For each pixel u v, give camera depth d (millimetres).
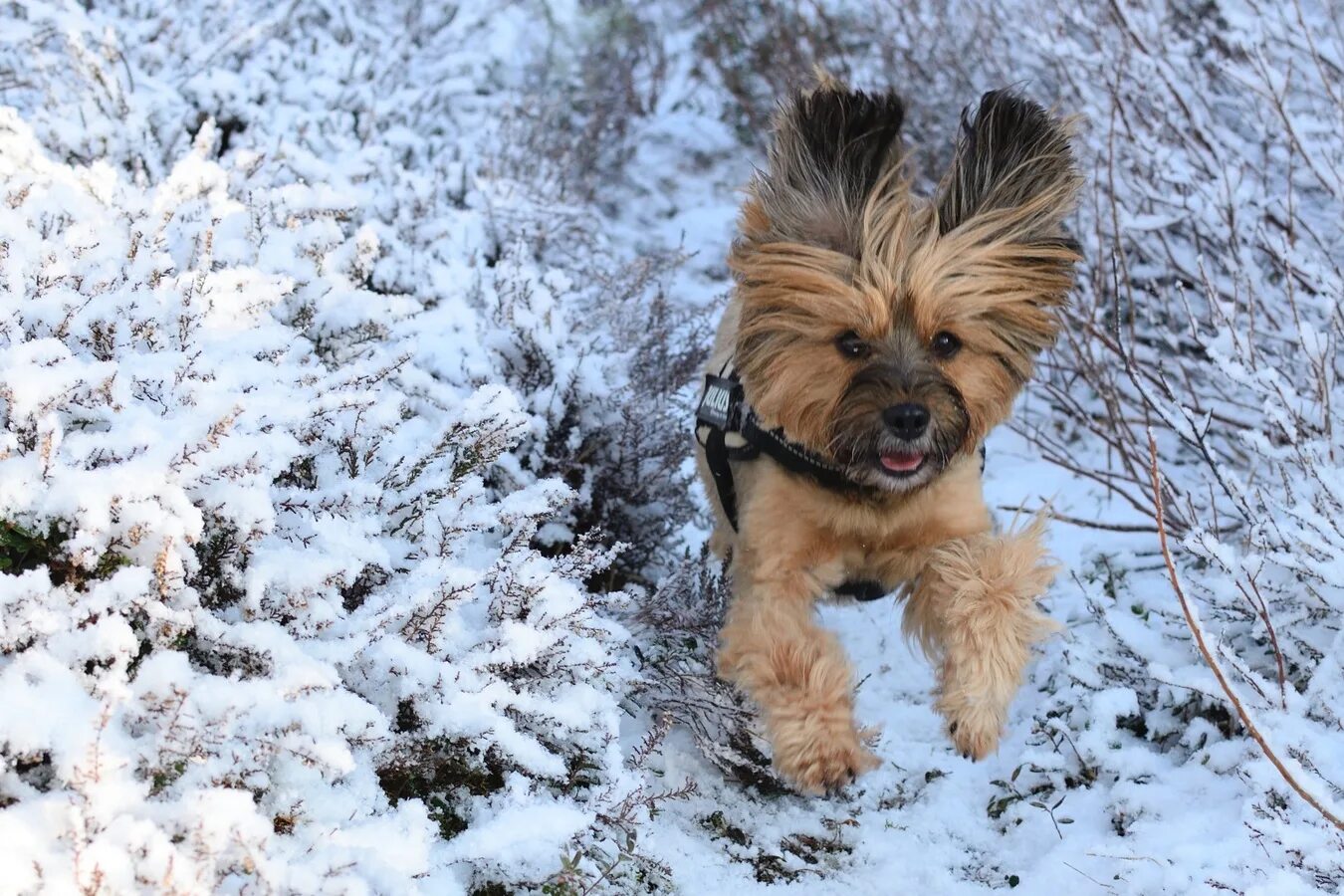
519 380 3875
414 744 2602
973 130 3549
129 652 2236
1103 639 3973
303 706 2295
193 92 5516
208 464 2449
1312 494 3834
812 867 3154
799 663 3246
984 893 3125
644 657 3465
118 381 2512
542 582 2846
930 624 3508
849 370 3279
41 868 1924
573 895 2607
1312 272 4484
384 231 4438
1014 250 3373
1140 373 4891
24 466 2336
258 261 3496
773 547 3418
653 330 4555
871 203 3332
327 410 2713
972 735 3271
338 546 2645
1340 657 3451
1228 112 6227
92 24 5453
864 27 8328
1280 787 3061
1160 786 3352
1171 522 4398
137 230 3037
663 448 3977
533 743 2596
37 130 4586
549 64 8391
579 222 5895
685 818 3211
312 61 6504
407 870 2270
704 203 7910
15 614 2248
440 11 7996
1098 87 6070
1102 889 3047
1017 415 5711
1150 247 5641
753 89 8867
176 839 2088
